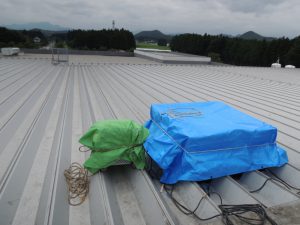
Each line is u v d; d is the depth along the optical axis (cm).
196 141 271
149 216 240
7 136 375
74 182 274
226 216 225
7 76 812
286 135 434
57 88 691
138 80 916
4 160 310
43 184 271
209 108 371
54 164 310
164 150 282
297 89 875
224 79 1063
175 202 264
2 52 1460
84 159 325
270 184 284
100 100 599
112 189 278
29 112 480
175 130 290
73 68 1127
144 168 302
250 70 1492
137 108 555
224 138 282
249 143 298
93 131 282
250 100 681
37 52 1839
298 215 228
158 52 2184
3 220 219
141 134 296
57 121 445
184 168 273
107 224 214
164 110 350
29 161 312
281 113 565
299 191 293
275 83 995
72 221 226
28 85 702
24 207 235
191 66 1593
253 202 254
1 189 257
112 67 1270
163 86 828
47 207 238
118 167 313
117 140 282
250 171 303
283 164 317
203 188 294
